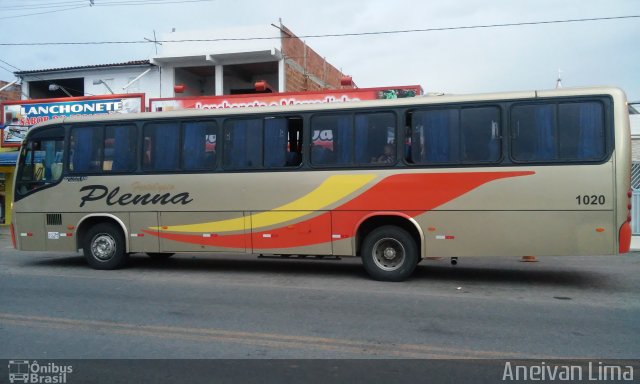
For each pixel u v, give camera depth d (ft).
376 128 31.76
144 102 64.54
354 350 18.67
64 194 37.47
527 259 42.47
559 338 20.03
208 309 24.89
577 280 32.76
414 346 19.08
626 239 27.96
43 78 82.12
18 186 38.52
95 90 80.23
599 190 28.25
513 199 29.37
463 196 30.09
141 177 35.96
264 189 33.45
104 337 20.44
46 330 21.43
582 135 28.66
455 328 21.40
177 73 79.00
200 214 34.65
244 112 34.14
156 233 35.60
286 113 33.42
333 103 32.65
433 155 30.68
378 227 32.04
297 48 81.15
